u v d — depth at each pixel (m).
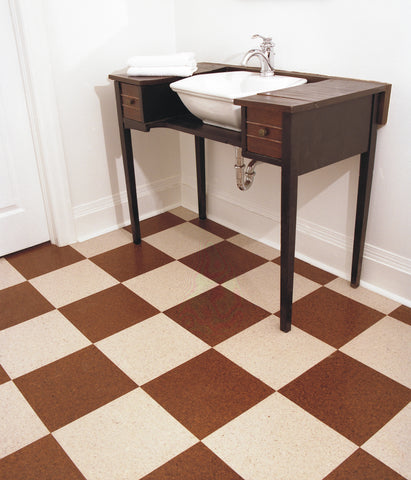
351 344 1.75
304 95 1.58
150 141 2.61
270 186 2.30
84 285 2.13
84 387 1.60
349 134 1.68
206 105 1.82
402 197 1.84
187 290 2.08
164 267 2.25
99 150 2.45
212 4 2.26
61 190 2.34
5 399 1.56
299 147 1.53
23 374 1.66
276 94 1.61
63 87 2.23
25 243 2.40
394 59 1.70
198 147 2.49
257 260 2.29
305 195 2.17
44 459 1.37
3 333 1.85
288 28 1.98
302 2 1.90
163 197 2.77
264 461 1.34
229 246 2.41
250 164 1.98
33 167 2.30
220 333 1.82
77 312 1.96
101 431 1.44
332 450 1.37
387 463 1.33
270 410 1.50
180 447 1.39
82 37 2.21
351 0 1.75
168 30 2.50
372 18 1.72
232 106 1.71
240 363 1.68
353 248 1.98
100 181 2.50
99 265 2.27
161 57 2.09
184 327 1.86
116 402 1.54
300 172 1.57
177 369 1.66
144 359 1.71
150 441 1.41
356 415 1.47
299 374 1.63
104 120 2.41
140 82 2.02
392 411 1.49
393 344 1.75
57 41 2.15
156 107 2.12
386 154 1.83
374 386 1.57
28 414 1.51
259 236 2.46
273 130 1.55
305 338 1.79
